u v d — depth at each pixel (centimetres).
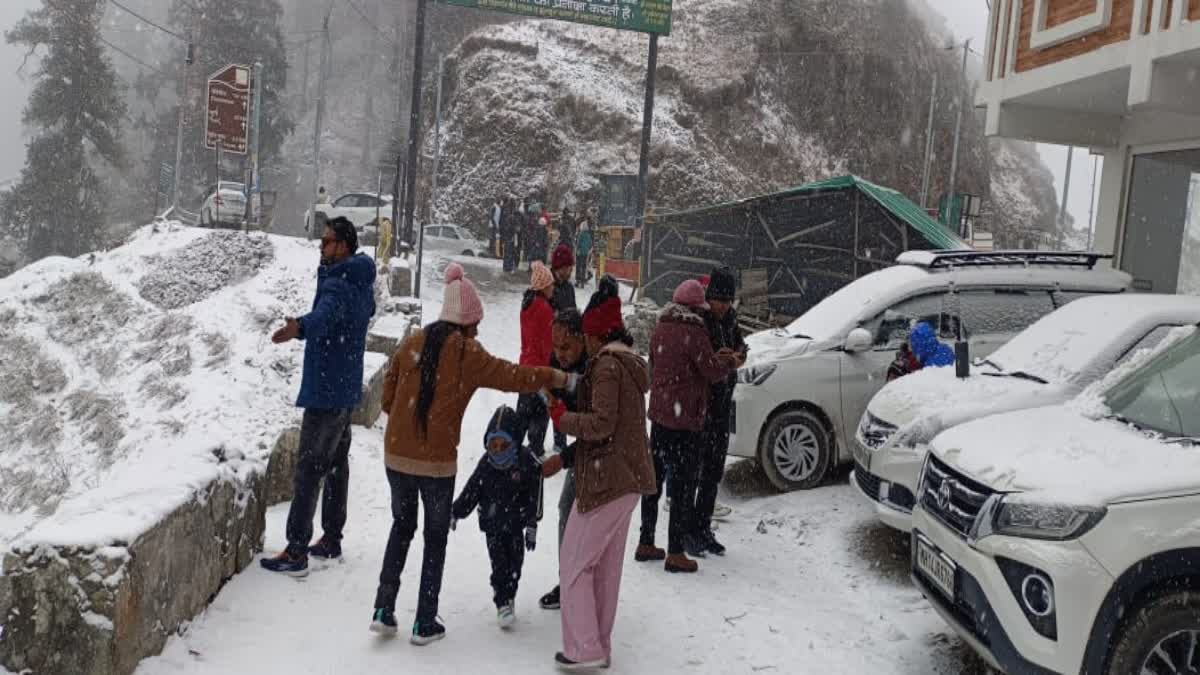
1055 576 404
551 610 554
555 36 5200
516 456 516
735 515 784
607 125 4609
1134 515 404
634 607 566
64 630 403
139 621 426
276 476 724
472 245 3159
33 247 4747
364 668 456
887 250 1784
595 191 4309
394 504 496
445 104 4981
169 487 481
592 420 471
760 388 834
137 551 422
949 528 476
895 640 541
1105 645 397
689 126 4838
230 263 1606
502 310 2248
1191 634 398
